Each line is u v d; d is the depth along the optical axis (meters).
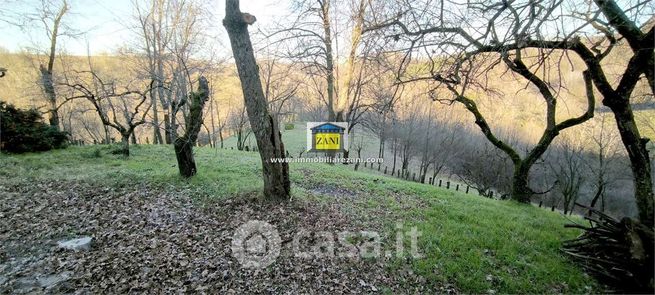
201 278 4.63
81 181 8.86
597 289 4.91
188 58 21.64
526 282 4.90
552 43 5.12
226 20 6.55
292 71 19.28
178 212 6.93
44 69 18.44
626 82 6.29
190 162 9.45
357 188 10.30
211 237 5.83
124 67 24.94
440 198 9.69
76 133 29.77
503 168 21.11
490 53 5.80
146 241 5.62
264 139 7.16
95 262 4.96
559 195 21.86
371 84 18.89
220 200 7.59
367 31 6.99
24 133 12.58
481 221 7.41
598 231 5.71
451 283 4.79
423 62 7.07
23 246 5.48
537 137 24.03
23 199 7.43
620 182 21.02
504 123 25.98
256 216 6.70
